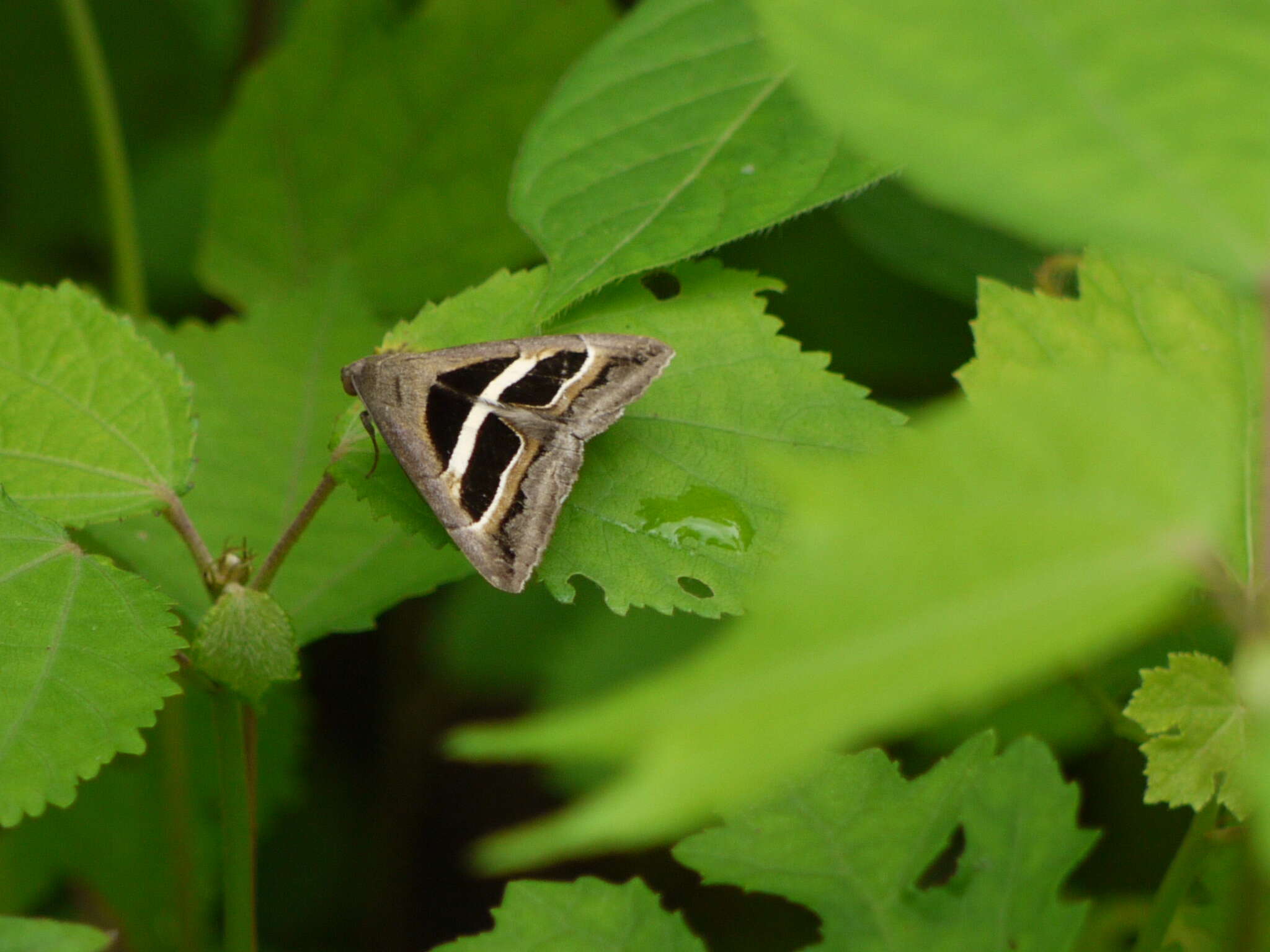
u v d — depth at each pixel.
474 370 0.34
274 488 0.36
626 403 0.34
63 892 0.38
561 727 0.14
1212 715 0.32
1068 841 0.32
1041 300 0.33
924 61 0.19
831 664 0.15
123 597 0.33
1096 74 0.19
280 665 0.33
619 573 0.34
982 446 0.17
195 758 0.38
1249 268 0.18
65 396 0.34
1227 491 0.17
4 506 0.33
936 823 0.32
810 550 0.16
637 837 0.14
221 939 0.39
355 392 0.34
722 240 0.33
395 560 0.35
